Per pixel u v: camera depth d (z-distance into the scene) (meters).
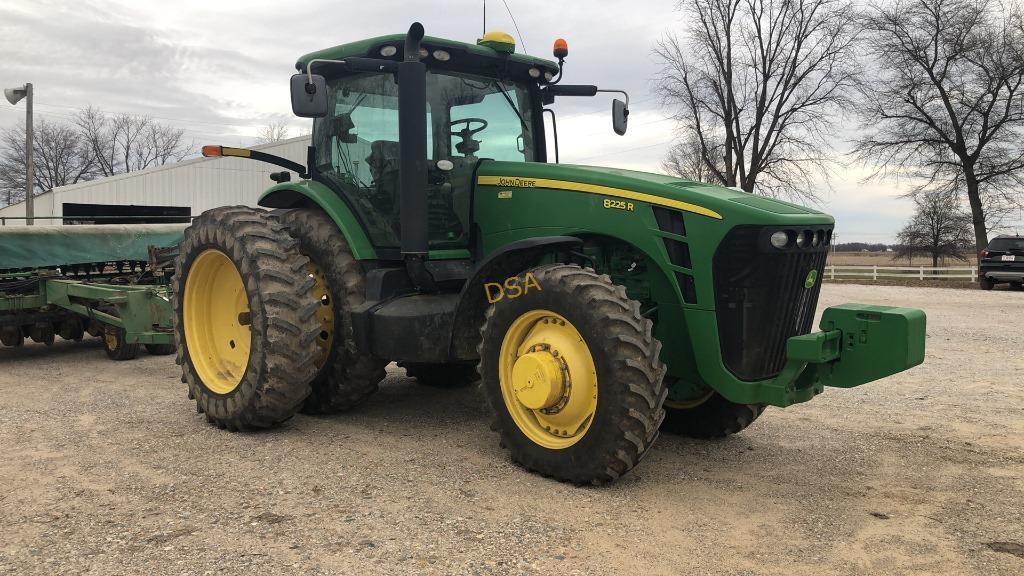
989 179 25.72
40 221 25.16
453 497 3.51
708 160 28.14
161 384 6.22
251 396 4.48
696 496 3.59
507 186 4.46
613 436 3.47
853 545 3.03
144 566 2.77
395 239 4.65
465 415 5.17
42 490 3.57
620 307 3.50
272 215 5.25
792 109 26.62
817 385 3.78
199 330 5.02
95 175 54.19
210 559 2.82
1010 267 19.34
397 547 2.94
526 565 2.80
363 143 4.86
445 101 4.67
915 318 3.46
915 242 34.38
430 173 4.57
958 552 2.96
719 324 3.71
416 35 4.18
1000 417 5.15
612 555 2.90
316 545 2.95
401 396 5.81
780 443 4.56
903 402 5.65
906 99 26.42
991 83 25.11
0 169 52.22
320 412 5.12
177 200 26.50
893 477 3.90
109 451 4.22
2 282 7.21
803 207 4.03
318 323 4.58
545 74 5.12
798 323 3.89
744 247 3.62
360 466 3.97
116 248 7.76
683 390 4.64
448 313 4.32
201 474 3.82
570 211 4.14
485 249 4.62
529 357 3.71
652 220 3.82
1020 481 3.83
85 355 7.77
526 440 3.84
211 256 4.89
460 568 2.77
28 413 5.14
